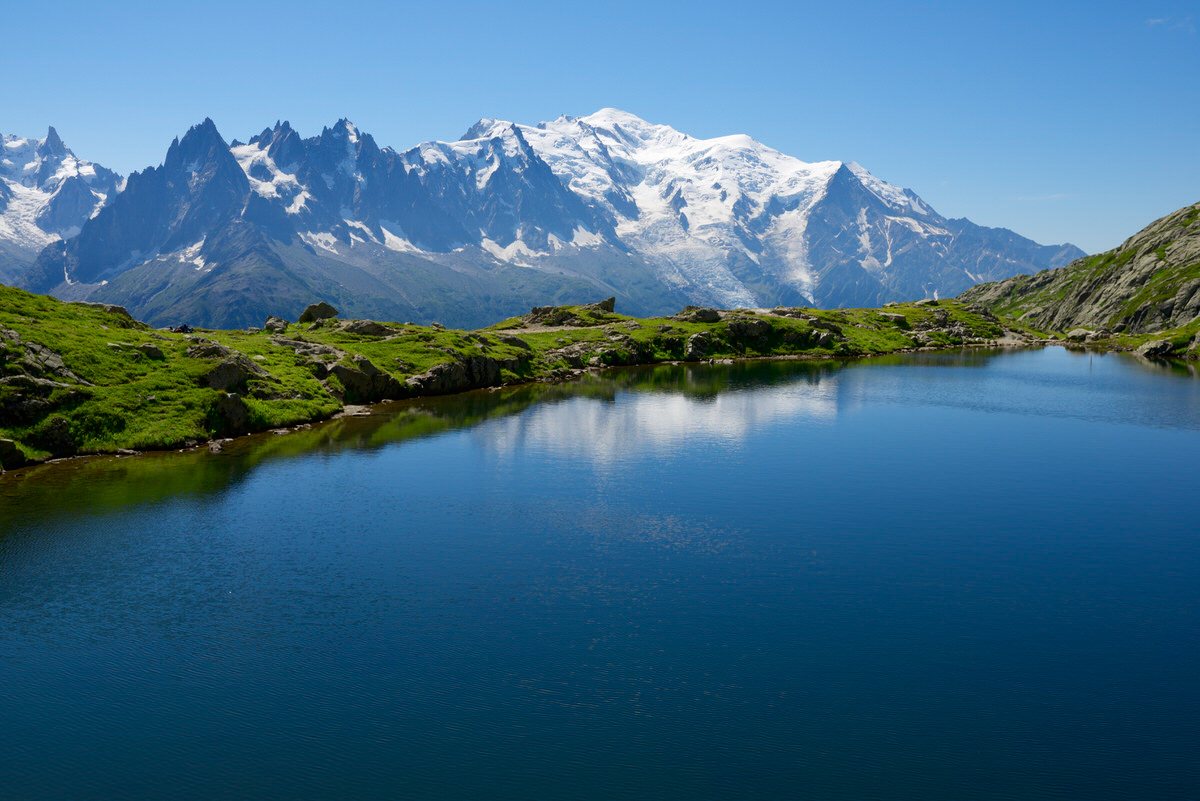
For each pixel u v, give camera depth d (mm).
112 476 63000
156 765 25891
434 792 24672
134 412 75000
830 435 85312
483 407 104688
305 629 35844
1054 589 41469
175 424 75688
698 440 81938
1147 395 119312
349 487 61531
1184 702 30094
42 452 67188
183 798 24312
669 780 25344
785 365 170500
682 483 63562
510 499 58438
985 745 27281
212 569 43250
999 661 33344
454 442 79938
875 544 48719
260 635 35188
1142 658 33750
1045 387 129750
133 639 34656
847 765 26109
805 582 42281
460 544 47938
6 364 70312
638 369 161000
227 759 26203
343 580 41938
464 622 36750
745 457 73688
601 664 32781
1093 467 69938
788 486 63000
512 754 26578
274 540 48406
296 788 24781
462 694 30328
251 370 91750
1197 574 43781
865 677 31891
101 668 32125
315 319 143000
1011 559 46156
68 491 58312
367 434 83812
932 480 64875
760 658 33406
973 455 74750
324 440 80000
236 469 66375
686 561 45375
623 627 36406
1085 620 37594
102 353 80875
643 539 49344
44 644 34094
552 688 30766
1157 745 27297
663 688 30859
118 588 40469
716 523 52844
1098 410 104062
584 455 74188
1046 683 31500
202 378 83125
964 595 40594
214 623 36375
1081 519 54219
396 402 108625
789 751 26828
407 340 129375
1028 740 27609
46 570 42875
